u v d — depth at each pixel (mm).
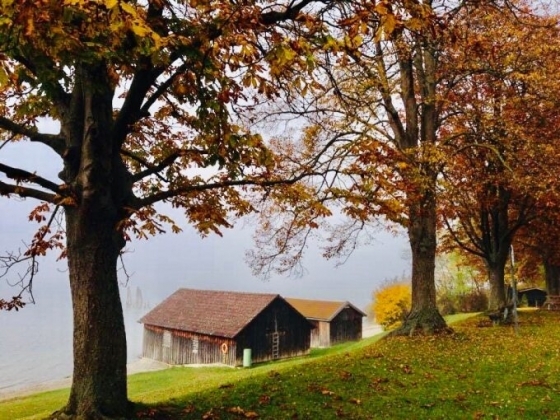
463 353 14461
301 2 7992
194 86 7973
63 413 7738
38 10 5055
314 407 9461
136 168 11383
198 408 9102
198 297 47094
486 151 19344
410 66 17875
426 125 18391
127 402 8195
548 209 23125
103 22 6004
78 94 8234
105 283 8055
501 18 17797
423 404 9867
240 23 6785
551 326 21062
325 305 57156
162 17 7078
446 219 23906
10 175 7426
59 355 58531
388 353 14430
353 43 7059
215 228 9555
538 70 17797
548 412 9492
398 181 11859
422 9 7109
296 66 8641
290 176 11492
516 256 35281
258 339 39531
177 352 42594
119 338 8109
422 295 17672
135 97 8094
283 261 15938
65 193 7691
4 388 36781
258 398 9914
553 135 20250
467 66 17484
